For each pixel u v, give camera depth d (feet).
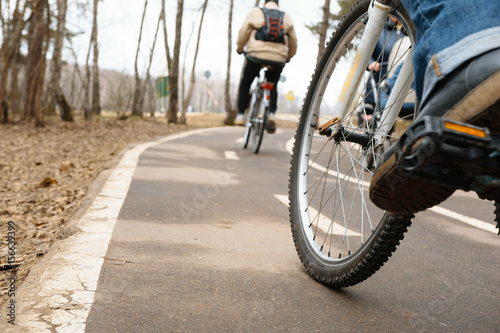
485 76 3.67
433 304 7.32
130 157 22.44
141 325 5.84
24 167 23.17
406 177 4.13
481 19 3.87
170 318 6.11
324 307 6.86
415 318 6.73
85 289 6.74
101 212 11.39
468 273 9.05
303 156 8.89
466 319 6.84
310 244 8.24
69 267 7.50
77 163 24.09
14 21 55.88
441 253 10.37
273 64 25.49
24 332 5.40
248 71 26.09
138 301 6.53
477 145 3.53
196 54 79.41
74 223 10.30
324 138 8.27
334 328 6.23
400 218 6.28
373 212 7.11
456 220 14.03
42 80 51.57
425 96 4.12
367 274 6.83
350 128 7.29
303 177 8.80
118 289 6.87
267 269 8.31
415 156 3.67
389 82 7.05
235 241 9.96
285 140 38.73
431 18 4.32
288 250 9.59
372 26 6.72
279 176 20.26
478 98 3.67
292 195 8.95
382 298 7.41
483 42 3.75
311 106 8.79
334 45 8.09
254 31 25.16
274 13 25.21
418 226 12.89
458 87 3.86
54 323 5.67
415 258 9.82
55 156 27.71
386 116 6.67
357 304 7.07
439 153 3.68
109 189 14.33
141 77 94.17
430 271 9.01
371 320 6.55
